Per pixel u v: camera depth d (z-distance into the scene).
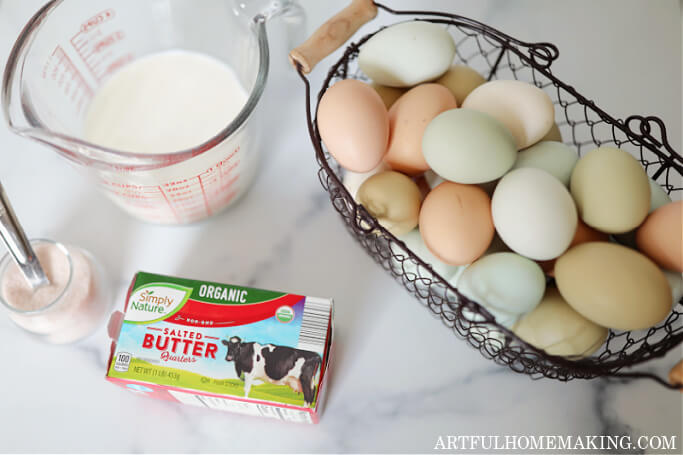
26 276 0.51
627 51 0.65
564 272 0.43
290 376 0.46
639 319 0.41
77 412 0.54
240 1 0.51
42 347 0.56
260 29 0.50
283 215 0.60
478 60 0.64
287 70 0.63
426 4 0.66
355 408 0.55
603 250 0.42
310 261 0.59
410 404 0.55
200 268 0.58
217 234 0.60
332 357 0.56
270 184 0.61
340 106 0.45
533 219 0.41
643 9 0.67
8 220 0.45
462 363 0.56
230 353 0.46
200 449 0.54
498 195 0.43
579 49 0.65
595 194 0.43
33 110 0.45
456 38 0.65
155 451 0.53
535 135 0.47
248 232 0.60
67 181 0.61
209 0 0.53
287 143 0.63
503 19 0.66
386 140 0.47
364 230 0.47
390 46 0.49
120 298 0.58
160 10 0.55
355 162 0.46
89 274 0.54
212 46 0.58
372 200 0.47
